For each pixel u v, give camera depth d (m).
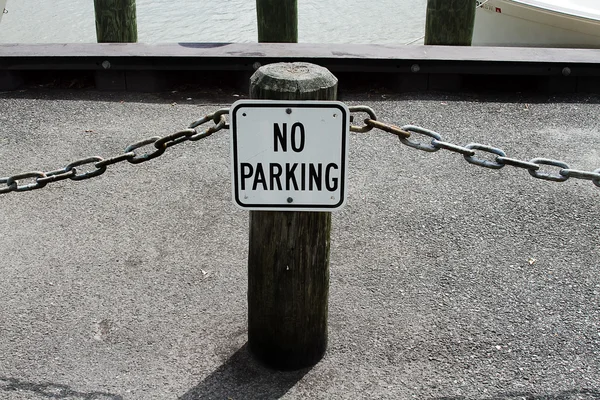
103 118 6.34
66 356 3.38
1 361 3.34
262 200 2.89
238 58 6.89
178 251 4.31
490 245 4.41
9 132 6.01
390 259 4.23
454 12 7.90
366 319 3.67
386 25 12.02
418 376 3.27
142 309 3.75
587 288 3.98
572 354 3.44
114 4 7.91
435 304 3.81
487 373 3.30
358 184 5.16
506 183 5.21
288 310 3.16
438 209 4.82
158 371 3.29
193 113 6.48
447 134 6.06
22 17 12.34
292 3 8.08
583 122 6.36
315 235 3.06
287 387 3.18
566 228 4.62
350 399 3.12
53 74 7.12
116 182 5.17
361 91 6.99
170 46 7.31
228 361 3.35
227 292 3.90
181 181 5.19
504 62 6.85
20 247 4.34
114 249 4.33
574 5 9.95
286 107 2.76
